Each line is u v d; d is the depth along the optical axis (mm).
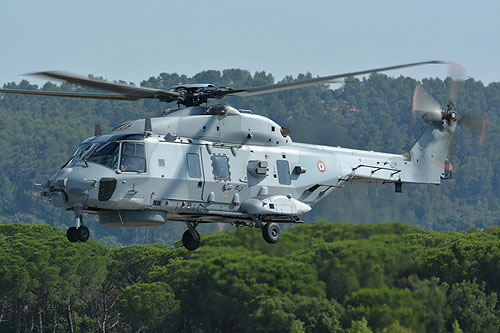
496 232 177125
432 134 75688
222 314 127875
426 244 124500
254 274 122812
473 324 112188
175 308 153000
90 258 187625
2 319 185250
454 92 76812
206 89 59000
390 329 90312
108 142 54906
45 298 181750
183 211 56812
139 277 193000
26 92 52156
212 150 58188
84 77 49281
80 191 52688
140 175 54344
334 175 65812
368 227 108062
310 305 105375
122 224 55875
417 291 94188
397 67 51844
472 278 127438
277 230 61562
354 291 97125
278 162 61938
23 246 188625
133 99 56031
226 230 140625
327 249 106000
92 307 195625
